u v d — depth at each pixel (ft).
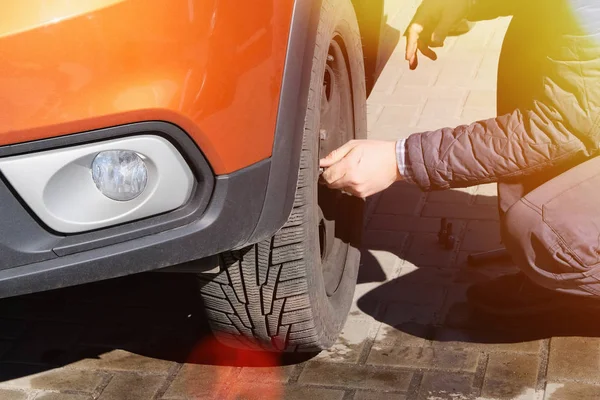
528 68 7.73
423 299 9.35
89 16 5.86
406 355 8.46
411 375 8.16
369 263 10.10
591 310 8.69
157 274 10.12
